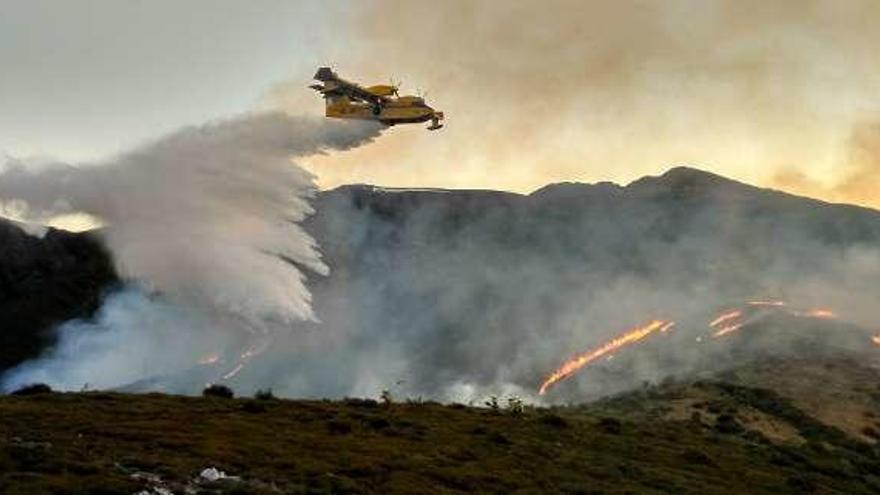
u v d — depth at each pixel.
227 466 47.72
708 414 111.19
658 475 64.50
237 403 67.25
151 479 42.78
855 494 73.38
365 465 52.22
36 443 47.47
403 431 64.25
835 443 100.50
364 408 72.06
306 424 62.38
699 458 72.69
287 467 49.31
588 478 59.81
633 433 79.25
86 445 48.25
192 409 63.06
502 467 58.41
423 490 49.47
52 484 39.22
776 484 69.50
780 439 99.56
